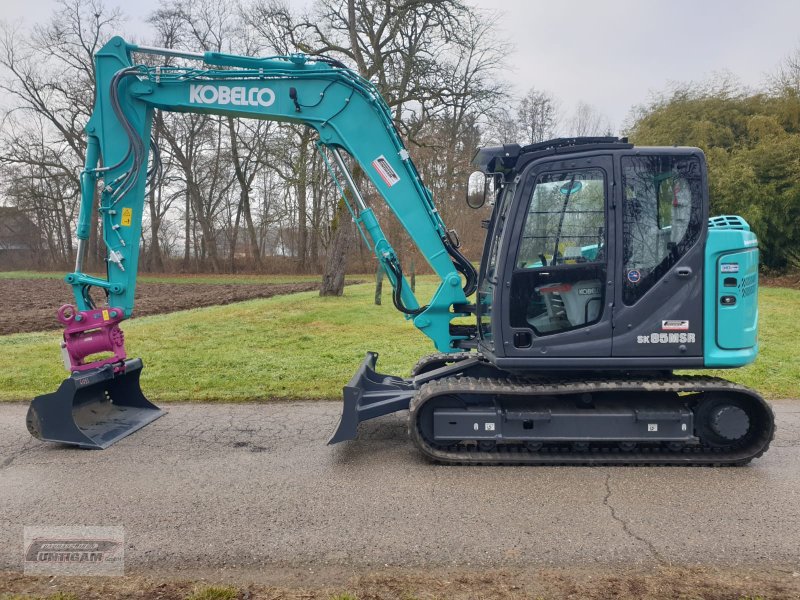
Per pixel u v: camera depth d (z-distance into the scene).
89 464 5.04
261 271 46.16
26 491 4.44
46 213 48.62
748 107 25.53
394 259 6.03
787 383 7.68
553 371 5.15
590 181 4.89
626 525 3.80
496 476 4.70
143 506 4.16
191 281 35.81
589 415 4.88
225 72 5.85
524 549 3.49
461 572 3.24
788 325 12.29
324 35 20.70
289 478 4.70
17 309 18.06
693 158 4.83
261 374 8.39
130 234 5.98
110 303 6.00
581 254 4.92
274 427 6.12
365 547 3.53
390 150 5.95
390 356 9.70
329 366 8.91
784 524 3.81
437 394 4.90
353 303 17.48
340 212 19.86
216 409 6.84
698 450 5.01
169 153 43.12
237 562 3.37
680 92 27.09
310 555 3.44
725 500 4.20
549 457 4.92
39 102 40.91
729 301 4.84
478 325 5.74
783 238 22.55
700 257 4.84
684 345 4.86
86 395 6.12
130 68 5.78
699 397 5.02
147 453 5.32
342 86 5.91
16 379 8.09
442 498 4.27
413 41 20.38
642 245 4.85
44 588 3.11
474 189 5.52
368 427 6.11
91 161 5.98
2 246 53.69
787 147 22.19
